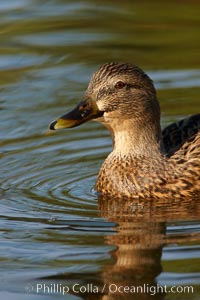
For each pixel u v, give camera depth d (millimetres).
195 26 20734
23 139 16234
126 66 14023
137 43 20172
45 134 16406
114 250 11891
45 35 20672
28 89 18109
